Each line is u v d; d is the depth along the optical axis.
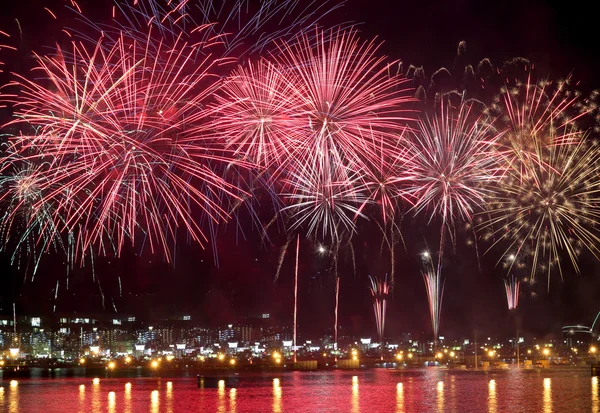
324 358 189.62
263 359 180.88
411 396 65.94
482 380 87.94
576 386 74.44
